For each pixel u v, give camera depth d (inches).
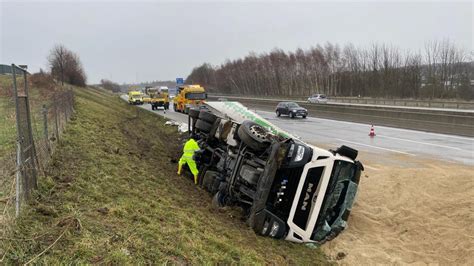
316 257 263.0
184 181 410.6
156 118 1256.2
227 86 4955.7
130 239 181.9
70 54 2487.7
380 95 2972.4
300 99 2711.6
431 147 697.0
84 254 159.0
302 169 281.7
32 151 231.3
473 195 339.3
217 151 401.4
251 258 220.4
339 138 823.1
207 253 201.3
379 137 842.8
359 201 371.6
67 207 209.3
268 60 4328.3
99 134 530.3
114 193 264.5
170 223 231.0
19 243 156.5
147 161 458.0
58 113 483.5
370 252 269.6
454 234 278.1
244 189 309.4
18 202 180.2
